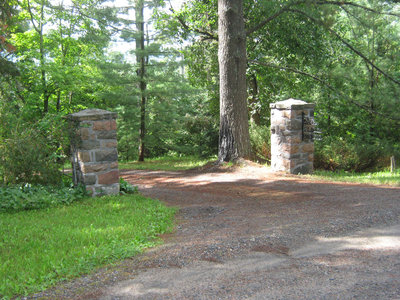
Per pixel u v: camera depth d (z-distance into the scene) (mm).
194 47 19297
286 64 17688
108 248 4539
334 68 15086
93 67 22172
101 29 20984
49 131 8742
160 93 20078
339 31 17344
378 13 13625
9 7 11094
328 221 5305
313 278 3428
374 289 3125
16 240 5105
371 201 6422
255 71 18062
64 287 3551
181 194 8898
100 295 3318
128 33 19094
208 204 7590
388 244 4230
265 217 5973
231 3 12570
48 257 4270
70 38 21047
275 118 11320
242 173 11367
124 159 24406
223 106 12992
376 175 11836
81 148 8195
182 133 24594
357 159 13812
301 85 18141
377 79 14852
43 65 18766
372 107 14773
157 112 20906
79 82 20609
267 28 16656
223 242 4660
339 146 14125
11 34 19031
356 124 16609
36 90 20375
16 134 8375
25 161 8172
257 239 4691
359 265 3670
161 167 16203
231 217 6199
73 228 5715
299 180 9602
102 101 25297
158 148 27500
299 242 4520
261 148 16109
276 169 11398
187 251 4391
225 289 3299
